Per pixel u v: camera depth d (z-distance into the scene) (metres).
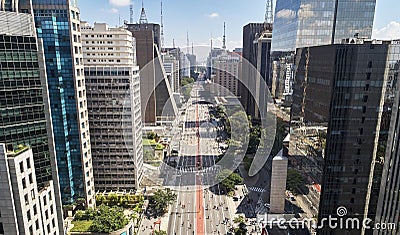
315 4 126.44
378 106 77.56
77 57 99.62
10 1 78.69
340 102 77.50
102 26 114.62
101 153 117.75
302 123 98.38
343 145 79.88
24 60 63.69
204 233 101.75
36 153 68.88
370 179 81.94
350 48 74.62
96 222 93.94
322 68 82.50
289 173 105.62
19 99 64.19
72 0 95.19
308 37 128.62
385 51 74.50
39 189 67.12
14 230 56.38
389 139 64.19
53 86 97.19
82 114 104.88
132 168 119.56
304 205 95.19
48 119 71.25
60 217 75.56
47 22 92.50
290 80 129.62
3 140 63.09
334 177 82.00
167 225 106.56
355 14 125.94
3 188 54.22
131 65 120.56
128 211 113.06
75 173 107.50
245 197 124.56
